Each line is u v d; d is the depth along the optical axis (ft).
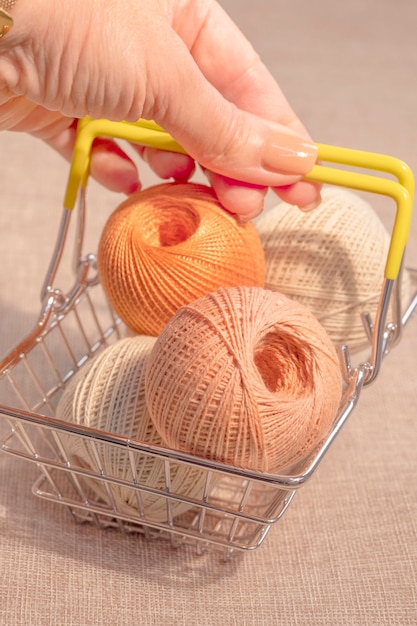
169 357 1.46
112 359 1.71
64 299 1.99
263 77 1.97
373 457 2.07
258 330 1.45
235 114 1.66
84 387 1.69
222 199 1.79
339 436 2.13
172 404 1.44
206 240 1.73
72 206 1.92
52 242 2.84
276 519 1.55
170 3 1.88
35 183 3.15
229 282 1.74
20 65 1.51
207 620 1.64
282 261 1.94
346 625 1.63
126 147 3.41
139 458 1.61
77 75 1.52
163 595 1.68
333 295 1.92
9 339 2.39
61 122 2.15
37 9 1.41
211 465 1.46
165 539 1.81
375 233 1.99
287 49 4.32
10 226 2.90
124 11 1.49
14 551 1.76
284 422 1.42
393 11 4.89
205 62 1.95
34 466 1.98
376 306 1.98
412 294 2.27
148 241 1.78
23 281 2.64
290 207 2.03
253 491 1.91
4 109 1.88
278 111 1.99
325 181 1.74
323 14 4.79
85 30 1.46
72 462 1.75
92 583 1.70
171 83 1.56
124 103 1.58
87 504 1.76
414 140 3.51
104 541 1.80
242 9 4.78
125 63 1.50
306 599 1.69
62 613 1.63
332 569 1.76
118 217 1.81
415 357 2.43
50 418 1.56
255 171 1.72
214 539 1.66
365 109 3.76
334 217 1.96
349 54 4.31
